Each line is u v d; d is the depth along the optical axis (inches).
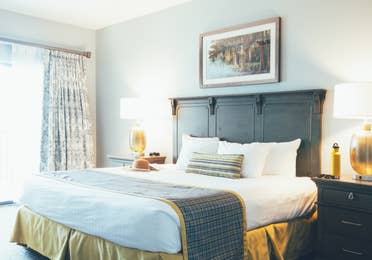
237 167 124.0
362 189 98.0
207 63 165.5
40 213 117.2
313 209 118.4
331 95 126.4
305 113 131.3
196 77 172.6
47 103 203.0
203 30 168.7
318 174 127.4
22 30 197.3
